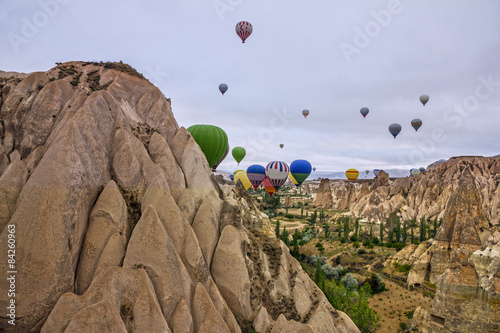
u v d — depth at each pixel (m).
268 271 28.00
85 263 19.73
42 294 17.47
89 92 26.97
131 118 28.00
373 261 74.62
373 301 53.03
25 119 24.45
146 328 17.83
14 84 27.03
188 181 27.20
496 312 27.62
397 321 45.75
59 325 16.95
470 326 29.00
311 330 22.44
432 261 56.72
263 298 25.56
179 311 19.14
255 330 22.80
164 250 20.27
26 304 17.17
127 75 30.97
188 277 21.05
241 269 23.94
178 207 23.45
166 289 19.55
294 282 28.92
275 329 22.83
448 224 56.66
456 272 31.05
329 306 28.52
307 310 27.11
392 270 66.69
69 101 25.41
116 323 17.03
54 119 24.66
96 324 16.66
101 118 24.33
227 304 23.44
